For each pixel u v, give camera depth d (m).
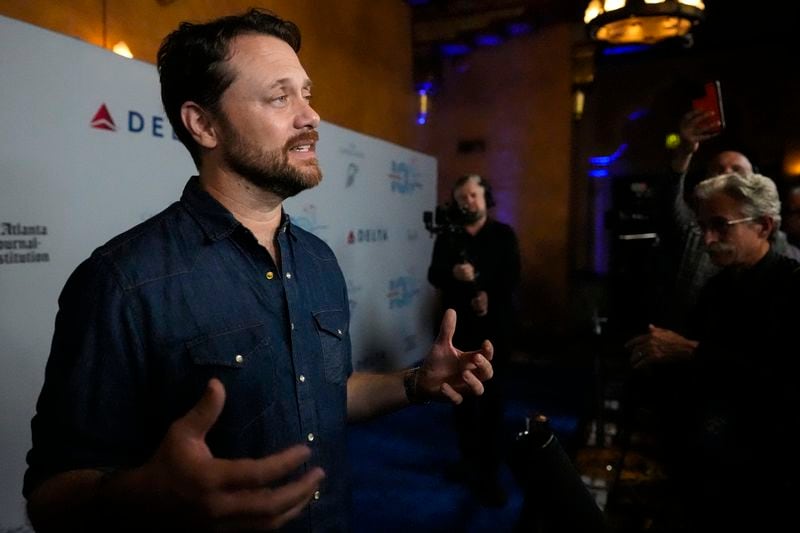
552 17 5.75
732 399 1.52
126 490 0.60
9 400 1.80
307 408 0.93
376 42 5.28
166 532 0.59
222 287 0.88
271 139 0.88
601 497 2.47
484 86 6.18
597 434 3.17
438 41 5.91
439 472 2.89
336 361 1.01
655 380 2.15
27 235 1.84
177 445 0.58
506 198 6.15
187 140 0.94
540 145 6.00
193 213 0.91
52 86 1.92
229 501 0.56
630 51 6.39
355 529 2.32
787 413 1.39
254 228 0.98
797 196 3.06
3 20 1.76
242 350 0.87
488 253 2.68
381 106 5.42
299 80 0.92
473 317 2.61
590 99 6.83
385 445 3.25
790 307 1.41
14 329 1.81
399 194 4.65
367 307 4.19
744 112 6.28
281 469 0.58
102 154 2.11
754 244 1.55
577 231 6.80
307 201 3.42
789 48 6.07
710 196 1.59
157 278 0.83
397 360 4.66
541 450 0.81
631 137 6.76
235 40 0.88
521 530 0.93
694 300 2.43
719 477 1.53
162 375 0.82
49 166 1.91
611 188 6.78
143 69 2.28
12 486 1.81
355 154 3.95
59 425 0.76
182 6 3.08
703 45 6.24
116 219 2.17
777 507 1.40
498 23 5.68
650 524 2.17
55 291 1.94
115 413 0.78
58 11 2.39
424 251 5.16
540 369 4.99
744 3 5.49
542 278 6.01
